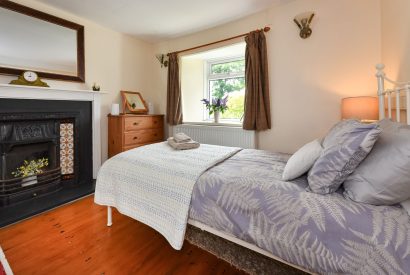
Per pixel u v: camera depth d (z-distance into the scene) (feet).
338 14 7.36
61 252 4.99
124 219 6.56
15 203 7.20
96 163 9.78
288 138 8.64
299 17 7.75
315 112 8.02
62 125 8.75
